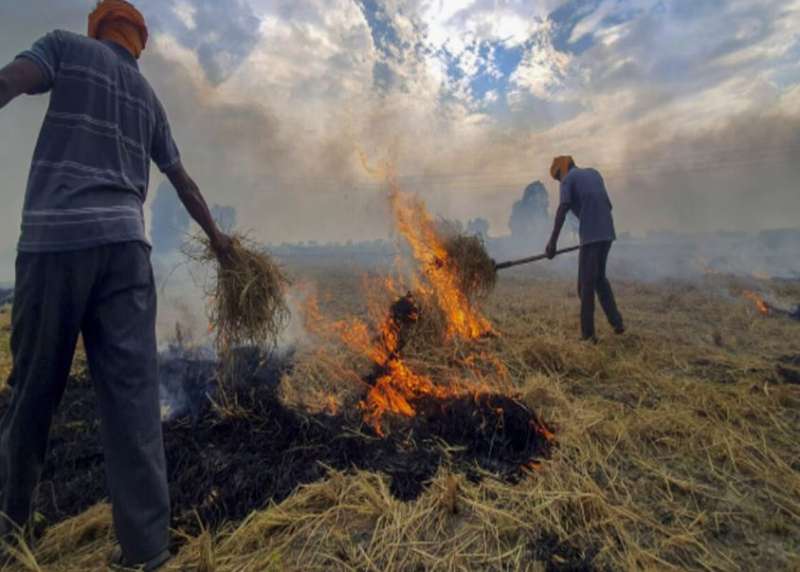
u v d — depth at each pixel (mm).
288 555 1598
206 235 2551
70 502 1961
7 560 1564
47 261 1529
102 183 1628
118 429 1576
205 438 2396
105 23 1896
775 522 1706
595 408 2766
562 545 1618
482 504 1838
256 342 2852
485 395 2793
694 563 1537
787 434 2410
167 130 2037
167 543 1633
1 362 3492
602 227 4406
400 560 1562
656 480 2035
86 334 1646
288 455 2248
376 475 2061
